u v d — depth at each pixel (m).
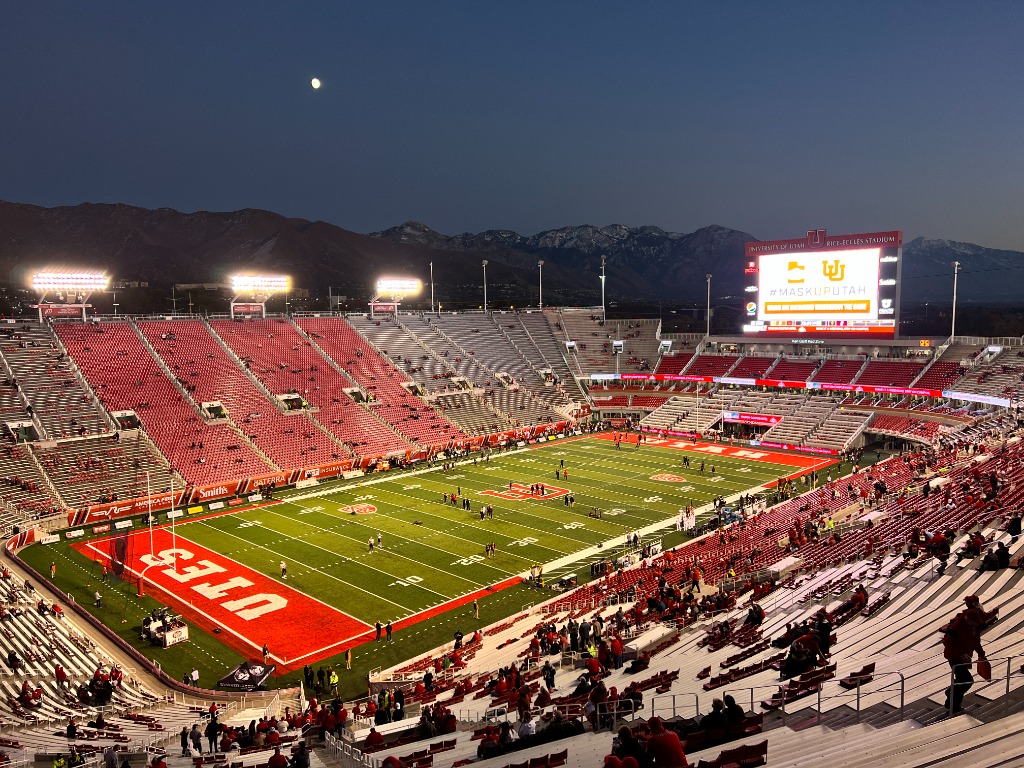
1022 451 47.75
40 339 72.50
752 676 20.22
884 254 79.62
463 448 81.62
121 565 44.28
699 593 37.78
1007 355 79.12
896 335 79.62
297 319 93.75
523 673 27.39
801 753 12.58
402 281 105.06
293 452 70.31
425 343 99.81
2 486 54.75
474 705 23.59
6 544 48.72
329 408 79.25
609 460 76.81
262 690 30.73
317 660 33.75
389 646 35.03
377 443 76.25
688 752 13.41
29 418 62.97
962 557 26.62
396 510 58.03
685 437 89.62
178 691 31.09
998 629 18.20
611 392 104.56
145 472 61.09
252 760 20.06
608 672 24.83
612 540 50.09
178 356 77.94
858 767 11.12
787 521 50.22
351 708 27.59
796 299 86.44
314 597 40.88
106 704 28.41
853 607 24.78
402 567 45.28
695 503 59.44
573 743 16.30
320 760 19.64
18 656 31.56
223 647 35.16
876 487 54.34
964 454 59.69
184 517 56.91
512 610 38.84
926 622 21.16
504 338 108.56
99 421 65.50
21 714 26.17
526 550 48.25
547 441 88.06
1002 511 31.97
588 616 35.28
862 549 35.38
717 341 105.62
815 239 84.44
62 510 54.16
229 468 64.94
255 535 51.84
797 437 84.25
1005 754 10.65
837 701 15.39
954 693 12.99
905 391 82.56
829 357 93.62
